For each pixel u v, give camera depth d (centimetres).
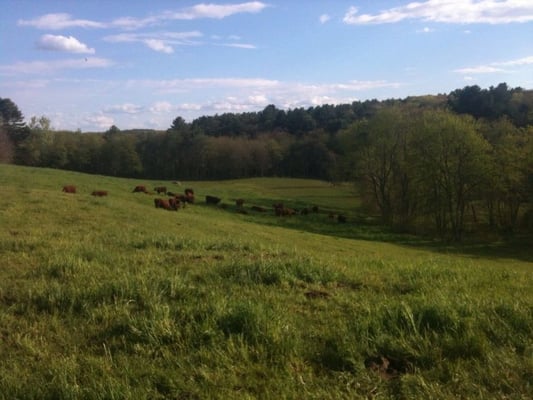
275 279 689
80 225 2027
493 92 10556
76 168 10762
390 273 781
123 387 380
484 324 495
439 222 5694
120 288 604
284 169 11881
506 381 387
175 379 394
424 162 5681
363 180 6600
